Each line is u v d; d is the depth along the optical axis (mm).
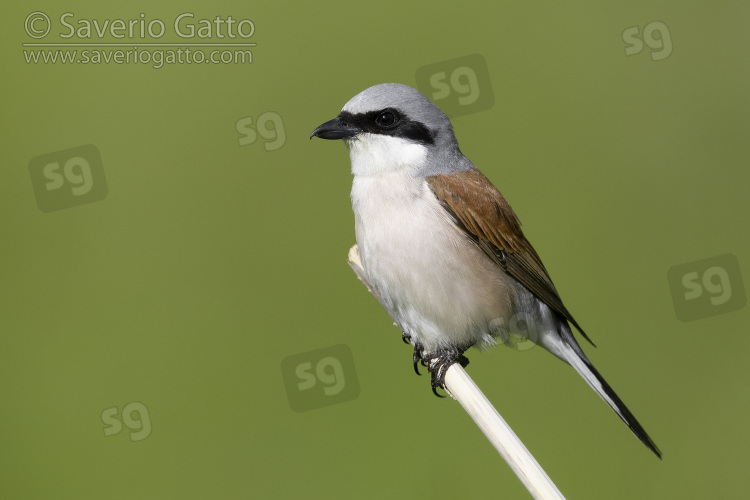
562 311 8281
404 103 7945
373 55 14016
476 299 7828
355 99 8023
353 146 8016
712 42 14719
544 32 14703
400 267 7727
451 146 8219
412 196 7773
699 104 14156
